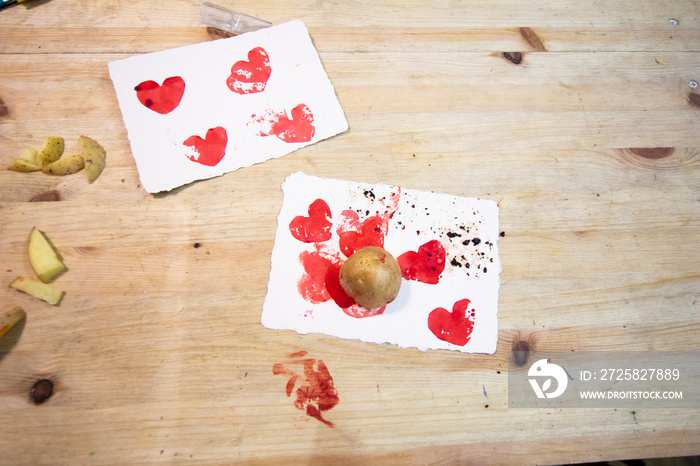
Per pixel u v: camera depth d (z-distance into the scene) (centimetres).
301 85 64
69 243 58
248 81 64
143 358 55
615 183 64
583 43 70
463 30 69
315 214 60
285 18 68
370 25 68
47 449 52
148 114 62
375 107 65
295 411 55
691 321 60
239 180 60
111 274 57
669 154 66
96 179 59
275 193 60
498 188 63
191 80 64
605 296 60
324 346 56
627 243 62
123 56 64
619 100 68
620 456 56
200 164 61
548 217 62
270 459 54
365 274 54
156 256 58
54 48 64
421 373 56
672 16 73
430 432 55
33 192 59
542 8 72
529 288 60
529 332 58
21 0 65
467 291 59
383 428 55
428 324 57
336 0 69
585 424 56
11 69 63
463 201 62
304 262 58
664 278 61
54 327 55
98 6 66
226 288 57
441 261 59
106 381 54
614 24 72
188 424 54
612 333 59
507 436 56
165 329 56
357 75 66
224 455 53
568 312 59
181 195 60
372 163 62
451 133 65
